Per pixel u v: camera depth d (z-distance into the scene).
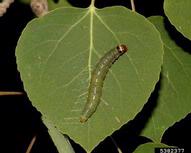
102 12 0.27
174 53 0.30
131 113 0.26
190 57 0.30
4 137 0.51
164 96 0.30
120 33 0.27
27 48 0.26
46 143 0.51
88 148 0.26
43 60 0.26
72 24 0.27
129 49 0.26
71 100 0.26
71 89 0.26
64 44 0.27
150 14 0.39
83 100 0.26
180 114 0.30
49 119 0.26
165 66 0.30
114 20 0.27
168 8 0.27
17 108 0.50
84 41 0.27
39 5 0.29
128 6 0.38
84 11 0.27
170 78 0.30
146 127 0.31
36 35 0.27
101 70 0.26
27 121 0.51
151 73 0.26
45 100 0.26
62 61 0.27
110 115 0.26
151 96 0.30
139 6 0.39
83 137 0.26
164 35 0.30
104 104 0.26
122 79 0.26
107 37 0.27
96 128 0.26
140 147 0.30
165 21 0.30
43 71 0.26
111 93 0.26
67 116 0.26
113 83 0.26
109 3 0.38
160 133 0.31
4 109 0.50
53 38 0.27
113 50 0.26
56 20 0.27
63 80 0.26
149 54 0.26
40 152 0.52
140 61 0.26
